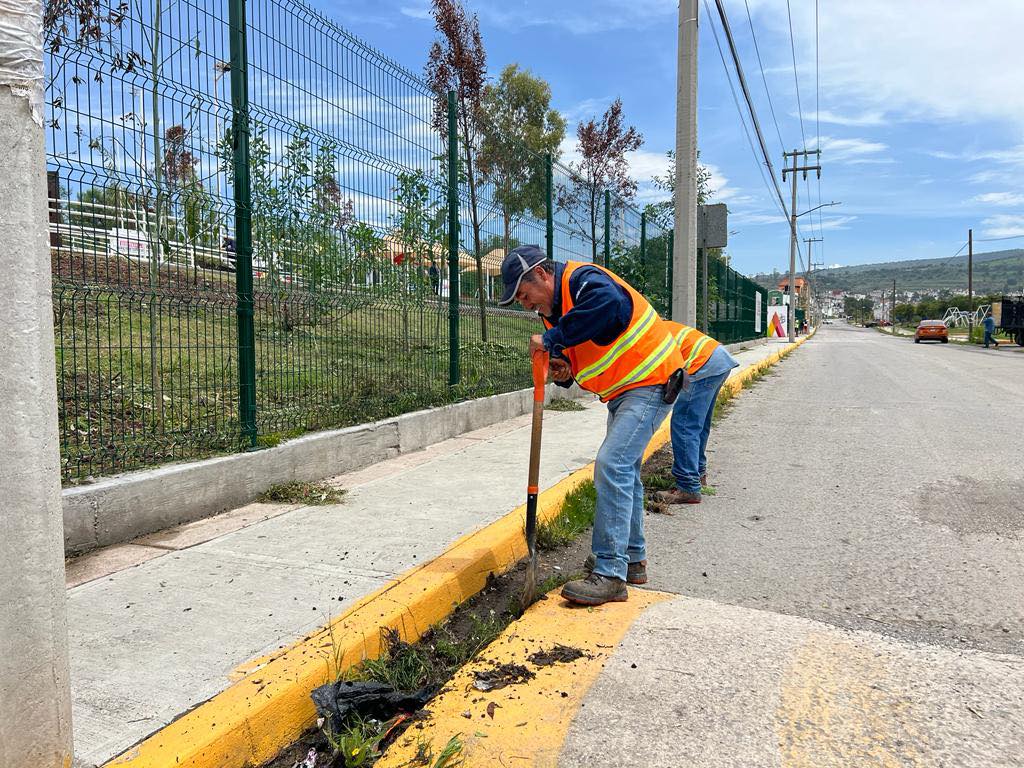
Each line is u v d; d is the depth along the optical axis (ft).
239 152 15.01
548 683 8.23
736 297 79.36
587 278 10.17
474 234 25.70
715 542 13.91
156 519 12.94
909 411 31.53
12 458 5.43
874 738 7.18
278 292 16.44
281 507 14.67
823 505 16.44
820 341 138.92
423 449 21.18
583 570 12.39
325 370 18.43
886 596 11.12
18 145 5.34
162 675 7.80
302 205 16.93
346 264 18.58
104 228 12.68
